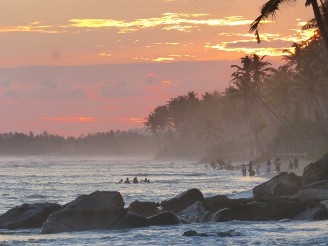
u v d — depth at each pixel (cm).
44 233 7531
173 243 6181
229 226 7556
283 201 8262
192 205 8912
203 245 5950
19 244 6488
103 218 7756
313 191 9600
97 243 6438
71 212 7738
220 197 9475
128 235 7025
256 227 7325
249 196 13400
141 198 15812
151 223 7975
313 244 5766
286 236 6400
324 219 7944
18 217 8281
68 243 6506
